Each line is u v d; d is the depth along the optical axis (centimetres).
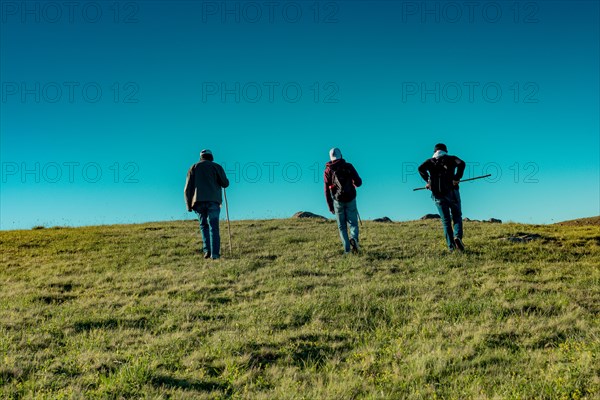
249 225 1973
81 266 1218
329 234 1639
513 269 1005
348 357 561
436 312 722
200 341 611
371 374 508
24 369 515
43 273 1145
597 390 441
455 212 1192
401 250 1259
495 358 539
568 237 1433
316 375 503
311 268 1080
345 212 1227
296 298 814
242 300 834
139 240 1614
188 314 729
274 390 469
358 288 853
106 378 485
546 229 1717
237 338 609
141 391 455
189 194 1251
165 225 2081
